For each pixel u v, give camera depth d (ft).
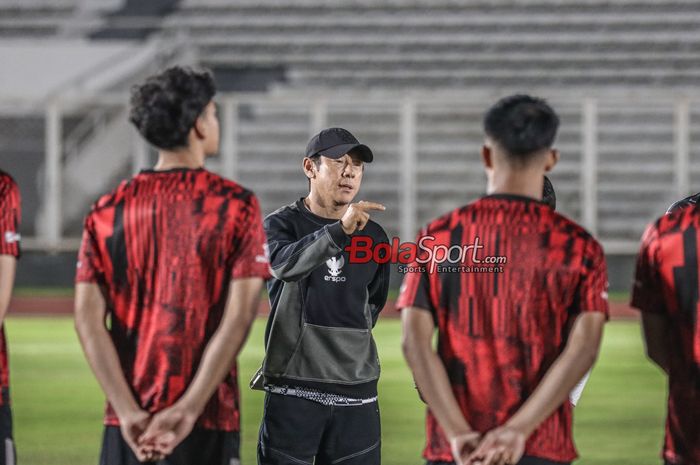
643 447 58.13
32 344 101.35
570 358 26.09
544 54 188.44
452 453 26.50
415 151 162.91
